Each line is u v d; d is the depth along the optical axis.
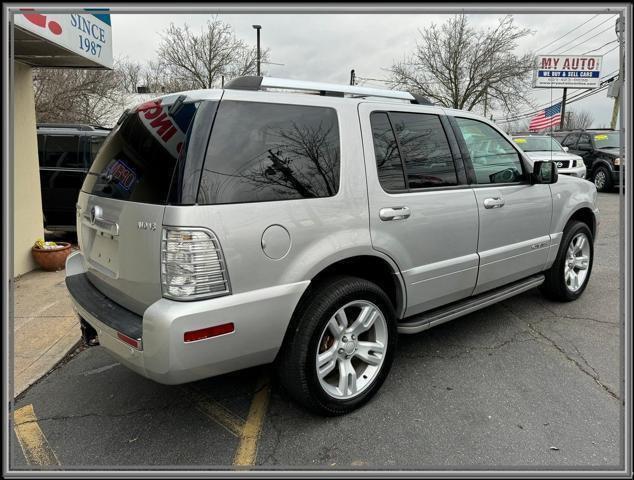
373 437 2.63
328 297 2.62
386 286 3.16
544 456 2.47
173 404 2.99
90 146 7.07
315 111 2.70
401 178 3.04
